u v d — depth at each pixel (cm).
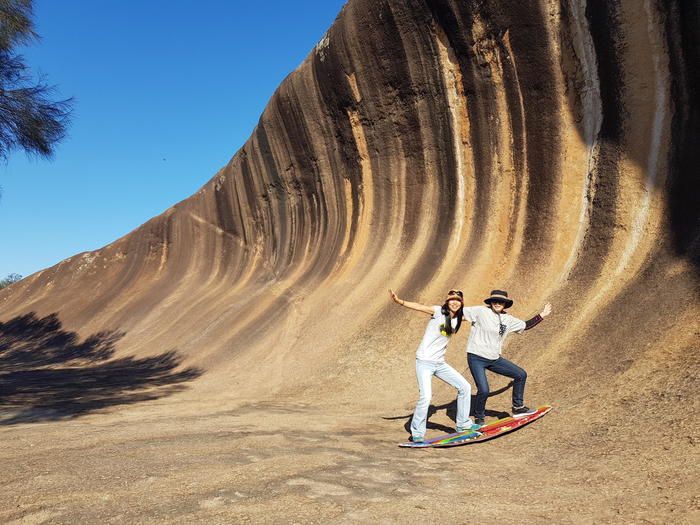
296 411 777
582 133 1001
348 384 953
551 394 597
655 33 878
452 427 603
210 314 2033
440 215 1312
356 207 1648
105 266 3650
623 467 378
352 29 1466
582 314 766
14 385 1276
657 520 282
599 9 949
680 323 575
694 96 831
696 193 768
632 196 877
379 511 320
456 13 1188
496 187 1162
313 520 305
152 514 318
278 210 2183
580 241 939
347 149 1659
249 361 1336
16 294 4103
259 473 407
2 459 477
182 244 3108
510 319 554
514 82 1111
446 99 1278
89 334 2772
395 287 1256
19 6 1018
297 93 1791
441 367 538
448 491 362
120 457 470
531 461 438
